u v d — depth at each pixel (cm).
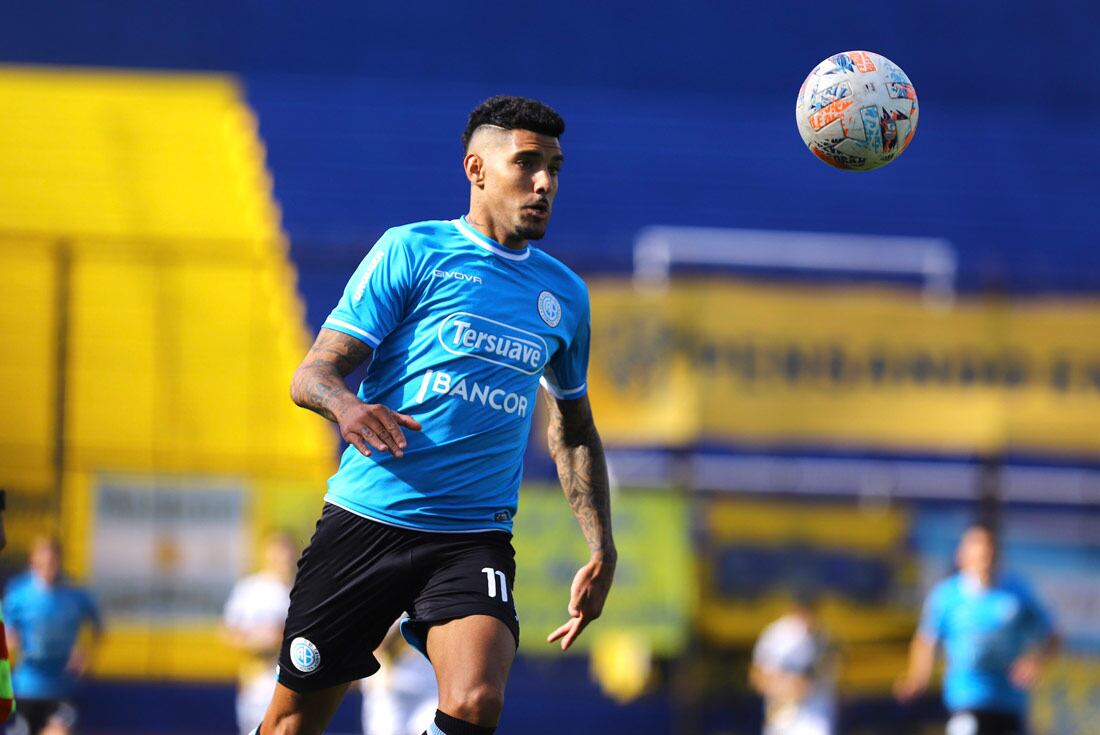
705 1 8994
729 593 4584
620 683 5003
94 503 4381
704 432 4603
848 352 4719
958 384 4750
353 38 8394
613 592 4453
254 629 3997
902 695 4050
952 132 8238
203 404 5541
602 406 4584
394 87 8131
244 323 5853
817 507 4638
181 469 5003
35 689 4066
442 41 8469
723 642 4562
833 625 4588
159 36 8088
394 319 1708
